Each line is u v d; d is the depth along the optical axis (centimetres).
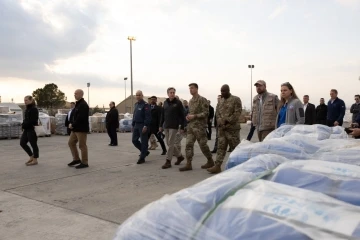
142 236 115
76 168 619
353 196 114
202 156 764
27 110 667
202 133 582
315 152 234
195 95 579
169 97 615
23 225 330
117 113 1014
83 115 623
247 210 107
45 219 346
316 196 111
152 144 909
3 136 1280
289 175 133
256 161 167
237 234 100
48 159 744
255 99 525
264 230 98
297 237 93
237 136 541
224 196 121
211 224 108
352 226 93
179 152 652
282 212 103
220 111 543
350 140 258
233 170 156
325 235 92
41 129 1362
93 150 892
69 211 370
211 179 141
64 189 469
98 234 304
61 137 1370
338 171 135
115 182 505
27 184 502
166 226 114
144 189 461
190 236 107
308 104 730
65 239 295
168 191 449
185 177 532
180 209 118
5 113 1395
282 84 441
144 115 669
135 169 606
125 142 1122
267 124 490
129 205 388
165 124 619
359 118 539
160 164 659
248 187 122
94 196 429
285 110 445
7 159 752
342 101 803
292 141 246
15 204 399
